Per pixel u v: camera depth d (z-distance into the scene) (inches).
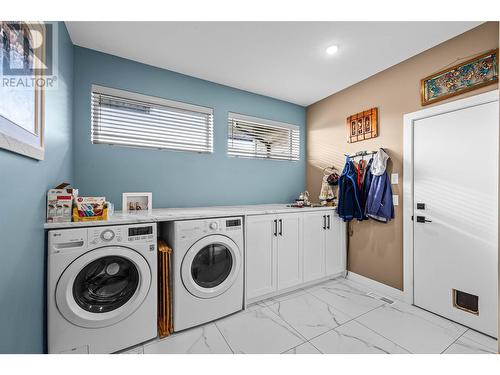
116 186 84.5
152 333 62.4
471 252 69.3
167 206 94.3
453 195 73.2
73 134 77.1
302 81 104.3
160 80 92.3
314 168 130.4
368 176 97.7
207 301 71.2
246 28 69.4
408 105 85.0
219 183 107.0
